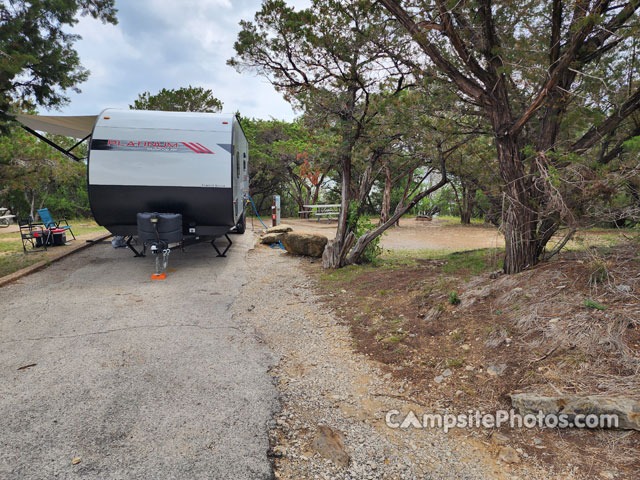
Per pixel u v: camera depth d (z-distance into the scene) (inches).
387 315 192.9
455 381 130.3
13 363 148.0
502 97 187.2
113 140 298.2
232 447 101.3
